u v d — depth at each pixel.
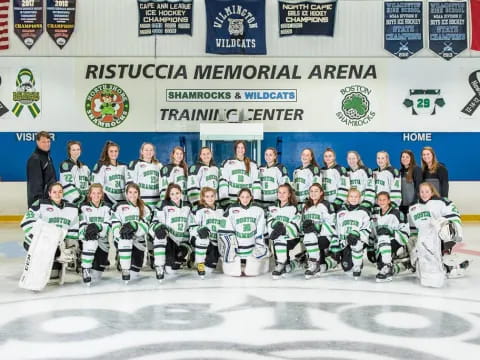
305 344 5.10
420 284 7.59
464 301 6.69
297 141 15.09
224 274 8.23
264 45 14.78
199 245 7.85
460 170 15.12
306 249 8.02
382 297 6.87
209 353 4.85
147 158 9.01
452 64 15.01
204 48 14.94
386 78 15.04
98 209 7.85
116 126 15.02
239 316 6.01
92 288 7.32
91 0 14.84
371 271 8.49
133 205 7.84
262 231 8.09
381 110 15.08
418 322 5.81
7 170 14.95
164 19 14.84
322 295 6.96
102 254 7.79
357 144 15.11
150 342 5.14
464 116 15.08
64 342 5.14
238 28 14.75
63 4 14.77
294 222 8.05
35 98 14.91
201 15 14.91
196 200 8.98
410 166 9.32
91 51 14.91
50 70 14.90
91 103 14.97
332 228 8.14
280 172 9.02
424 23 14.92
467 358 4.77
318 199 8.25
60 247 7.39
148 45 14.94
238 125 13.27
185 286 7.45
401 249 9.29
